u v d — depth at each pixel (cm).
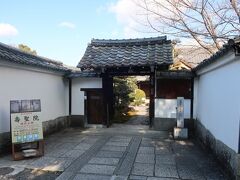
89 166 666
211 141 802
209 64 778
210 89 851
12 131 730
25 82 925
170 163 696
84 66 1130
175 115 1173
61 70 1146
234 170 543
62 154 780
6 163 687
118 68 1178
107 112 1263
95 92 1279
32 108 769
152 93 1202
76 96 1285
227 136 618
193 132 1156
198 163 698
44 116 1063
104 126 1267
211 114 821
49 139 1003
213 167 664
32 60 964
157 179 579
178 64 1552
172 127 1176
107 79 1252
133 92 2075
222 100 681
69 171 627
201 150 845
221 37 838
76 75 1245
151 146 894
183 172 625
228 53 550
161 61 1062
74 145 901
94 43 1301
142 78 2672
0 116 780
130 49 1232
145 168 653
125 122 1446
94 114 1287
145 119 1570
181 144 929
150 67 1106
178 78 1159
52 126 1126
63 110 1258
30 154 734
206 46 998
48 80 1105
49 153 790
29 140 750
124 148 862
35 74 996
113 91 1485
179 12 917
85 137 1041
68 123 1285
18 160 714
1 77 786
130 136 1062
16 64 834
